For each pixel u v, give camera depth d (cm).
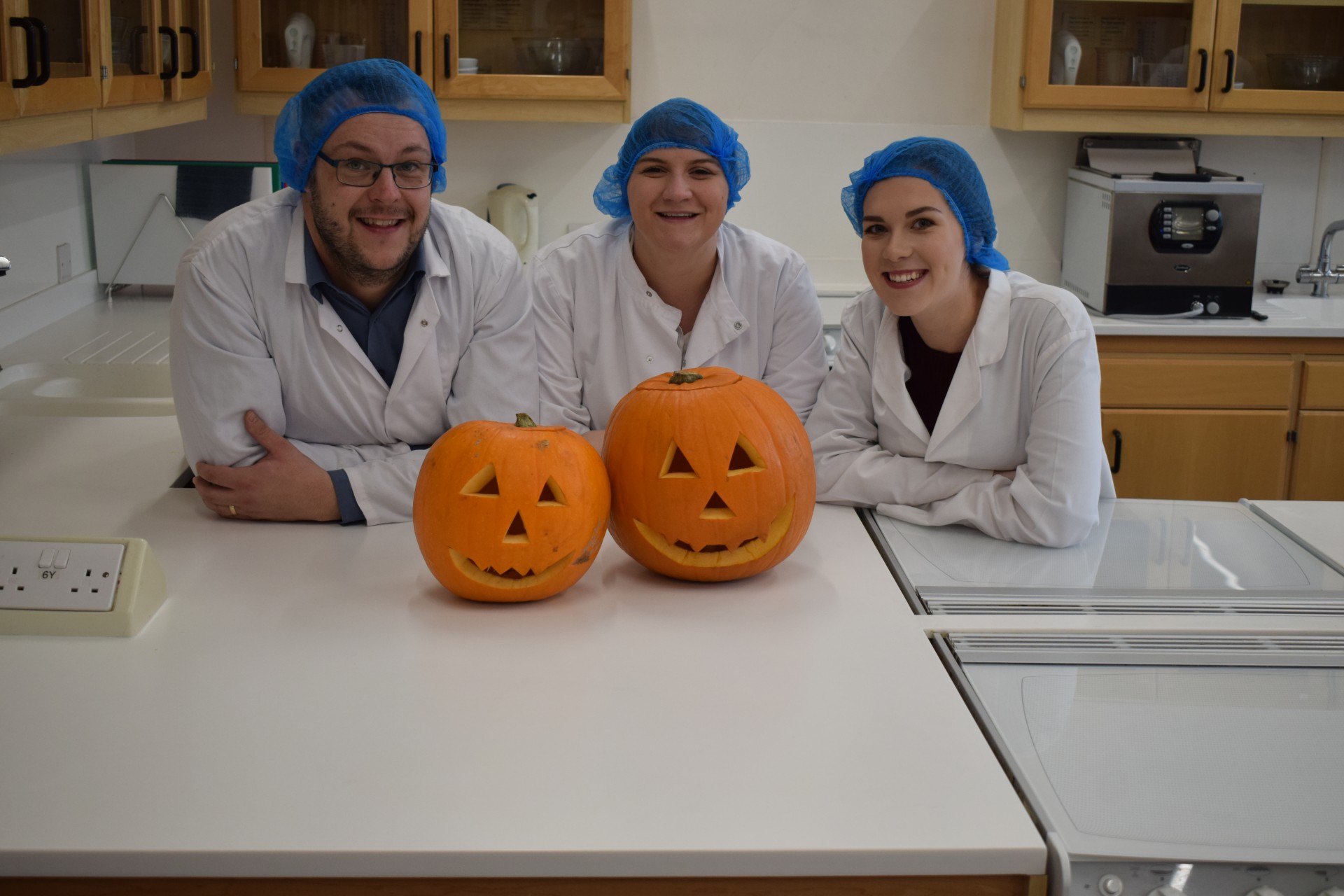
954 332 169
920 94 351
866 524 169
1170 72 318
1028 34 315
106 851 90
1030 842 92
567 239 199
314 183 155
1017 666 122
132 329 283
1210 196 308
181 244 308
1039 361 160
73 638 125
